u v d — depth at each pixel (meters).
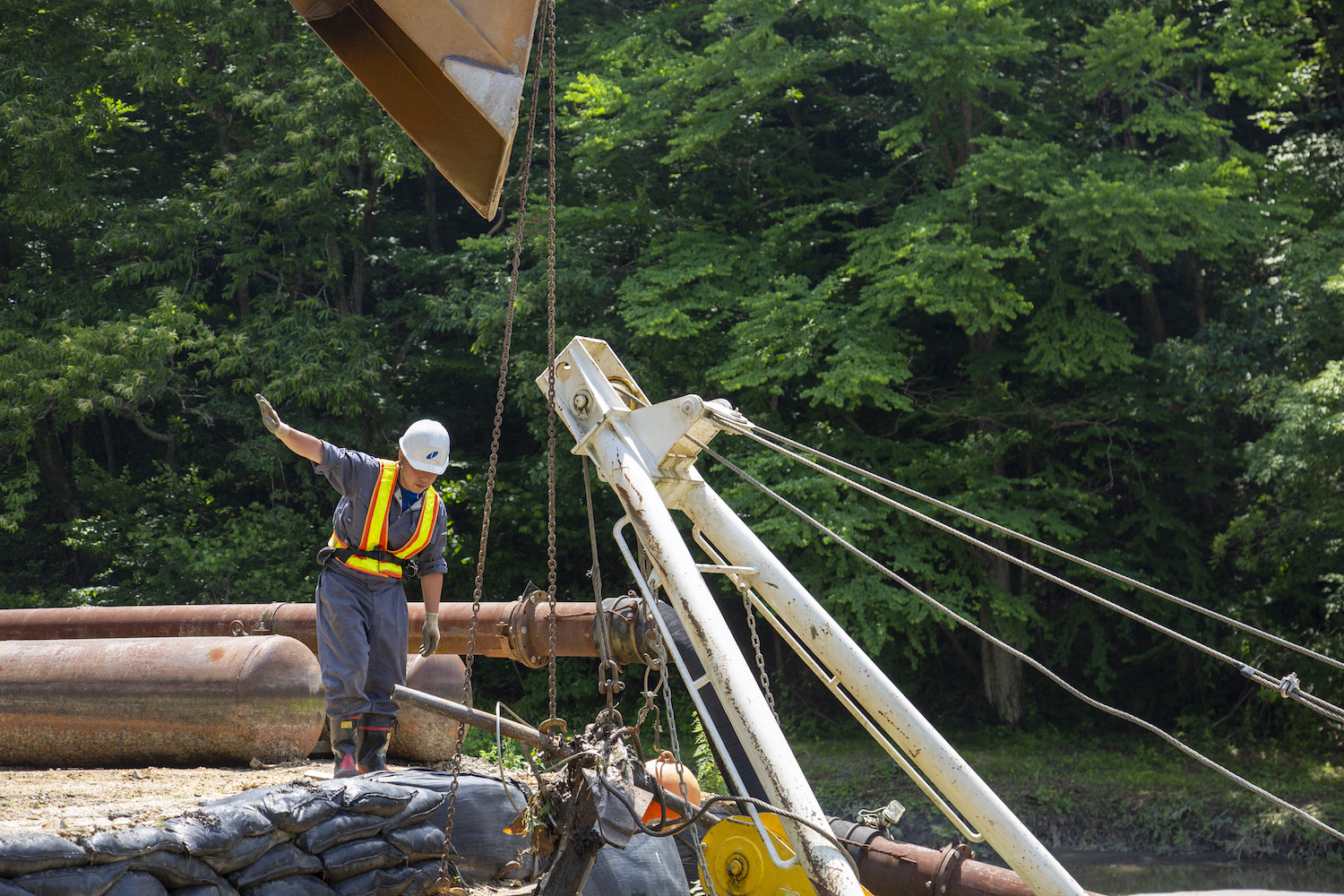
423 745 6.73
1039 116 18.83
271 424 5.00
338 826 4.16
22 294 21.02
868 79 22.89
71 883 3.23
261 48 21.25
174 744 5.75
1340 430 15.28
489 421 24.33
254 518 20.97
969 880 5.22
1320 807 16.22
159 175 24.61
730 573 4.82
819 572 17.94
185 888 3.61
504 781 4.18
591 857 4.04
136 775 5.40
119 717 5.71
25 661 5.95
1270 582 20.73
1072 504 18.97
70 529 20.95
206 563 19.80
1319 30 21.38
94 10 21.17
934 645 19.62
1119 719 21.80
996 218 18.19
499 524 22.50
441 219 25.92
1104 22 17.36
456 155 4.65
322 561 5.32
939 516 18.97
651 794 4.21
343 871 4.14
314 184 20.14
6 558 22.91
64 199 20.34
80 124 20.73
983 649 20.97
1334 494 16.84
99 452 25.47
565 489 20.83
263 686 5.72
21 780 5.14
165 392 21.67
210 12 20.98
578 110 20.03
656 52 19.12
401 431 23.09
